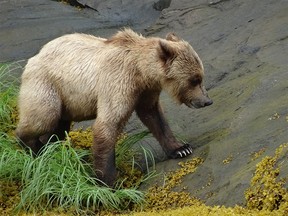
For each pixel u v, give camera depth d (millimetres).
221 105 12617
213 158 11000
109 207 10953
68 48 11984
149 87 11594
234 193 9812
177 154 11688
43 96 11945
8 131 13289
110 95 11461
